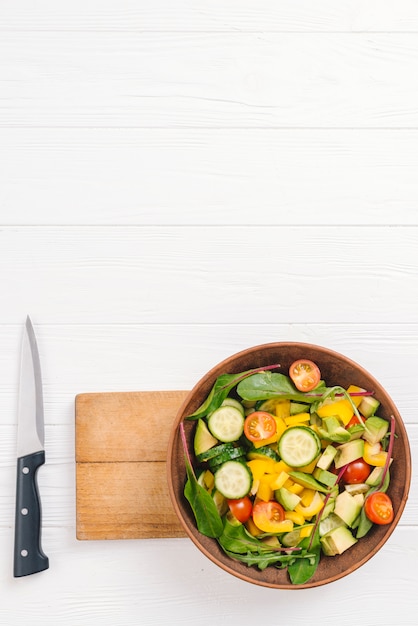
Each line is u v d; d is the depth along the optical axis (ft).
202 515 3.35
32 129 3.93
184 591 3.76
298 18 3.96
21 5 3.95
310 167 3.96
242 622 3.75
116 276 3.90
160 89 3.96
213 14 3.97
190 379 3.85
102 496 3.70
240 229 3.93
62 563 3.75
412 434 3.84
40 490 3.77
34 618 3.73
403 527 3.80
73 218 3.91
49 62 3.94
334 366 3.46
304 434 3.31
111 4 3.96
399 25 3.96
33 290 3.88
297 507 3.36
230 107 3.96
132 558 3.76
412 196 3.96
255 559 3.33
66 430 3.81
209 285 3.90
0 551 3.76
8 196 3.90
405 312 3.91
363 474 3.42
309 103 3.97
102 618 3.73
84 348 3.86
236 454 3.35
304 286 3.92
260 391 3.38
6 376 3.84
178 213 3.92
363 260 3.93
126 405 3.76
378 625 3.75
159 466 3.72
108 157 3.93
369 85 3.95
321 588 3.77
